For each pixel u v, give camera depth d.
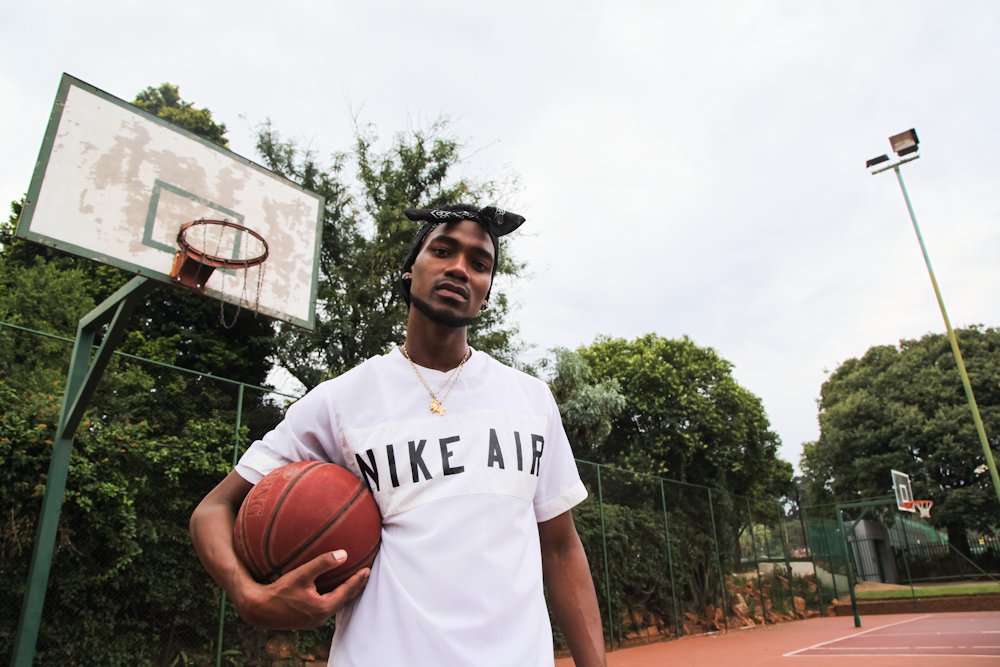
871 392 32.59
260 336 12.98
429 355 1.31
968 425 28.17
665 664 8.80
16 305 10.28
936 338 32.91
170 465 6.13
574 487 1.40
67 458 4.84
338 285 13.48
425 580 1.00
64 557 5.28
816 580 19.47
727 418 20.00
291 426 1.22
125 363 6.28
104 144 5.06
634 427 20.19
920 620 16.41
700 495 14.53
